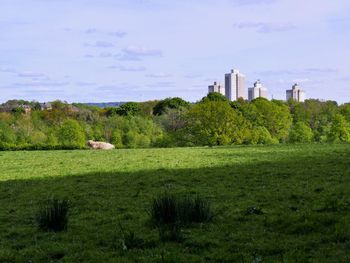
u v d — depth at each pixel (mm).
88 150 59562
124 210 14945
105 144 85188
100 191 19641
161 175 24844
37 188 21391
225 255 9180
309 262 8414
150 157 39688
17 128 95000
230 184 20375
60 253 9875
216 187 19641
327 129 100000
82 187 21141
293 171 24406
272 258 8859
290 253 8945
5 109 129625
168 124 108062
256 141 79438
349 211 12531
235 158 35688
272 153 40188
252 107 93625
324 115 112750
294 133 91562
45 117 115875
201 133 76500
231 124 76438
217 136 75812
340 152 37719
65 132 86750
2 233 12055
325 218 11586
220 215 13164
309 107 119562
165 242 10297
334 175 21891
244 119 78750
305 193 16641
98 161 36906
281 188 18375
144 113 128125
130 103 126062
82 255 9625
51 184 22750
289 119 95625
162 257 8734
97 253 9711
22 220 13805
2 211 15594
